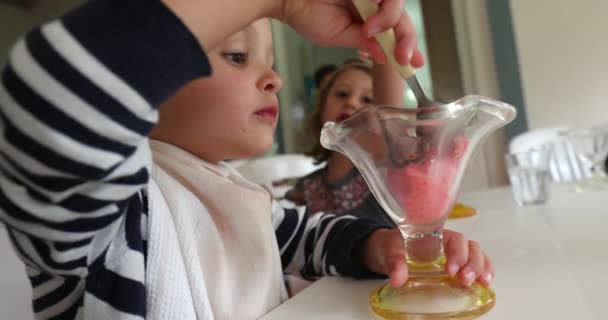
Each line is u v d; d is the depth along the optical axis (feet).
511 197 3.19
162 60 0.96
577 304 1.16
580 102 6.72
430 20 6.88
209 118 1.47
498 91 6.97
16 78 0.92
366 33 1.28
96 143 0.93
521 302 1.22
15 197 0.99
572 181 3.60
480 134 1.29
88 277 1.23
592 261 1.48
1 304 2.36
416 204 1.24
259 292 1.51
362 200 3.35
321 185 3.75
